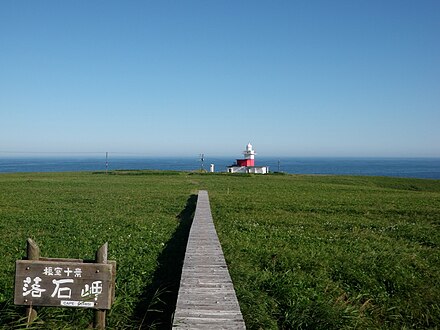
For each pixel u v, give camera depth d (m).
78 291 7.90
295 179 70.00
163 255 15.14
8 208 28.41
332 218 26.45
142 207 29.89
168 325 9.23
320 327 9.39
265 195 40.81
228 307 8.96
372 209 30.94
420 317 10.80
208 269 11.96
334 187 54.28
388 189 54.44
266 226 22.39
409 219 27.11
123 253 15.10
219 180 63.88
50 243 16.97
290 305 10.17
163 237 18.48
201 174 77.00
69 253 15.02
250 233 19.89
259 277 12.15
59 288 7.89
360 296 11.54
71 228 20.70
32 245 8.12
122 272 12.60
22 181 55.03
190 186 51.25
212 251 14.38
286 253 15.38
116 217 24.70
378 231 22.14
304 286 11.91
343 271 13.51
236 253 15.09
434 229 22.95
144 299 10.59
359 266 14.11
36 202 31.98
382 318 10.80
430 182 69.06
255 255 15.09
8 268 13.11
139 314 9.86
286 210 29.97
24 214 25.27
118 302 9.34
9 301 9.14
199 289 10.12
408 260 15.25
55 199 34.25
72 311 8.87
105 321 8.41
